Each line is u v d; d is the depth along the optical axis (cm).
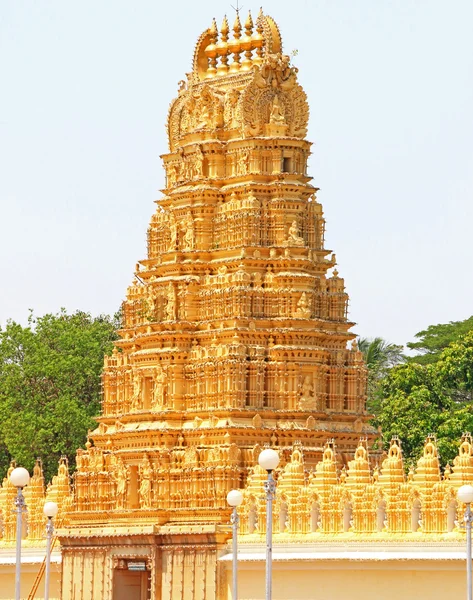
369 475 10056
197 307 11575
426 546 9550
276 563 10231
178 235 11775
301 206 11600
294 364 11244
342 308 11656
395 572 9669
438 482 9631
